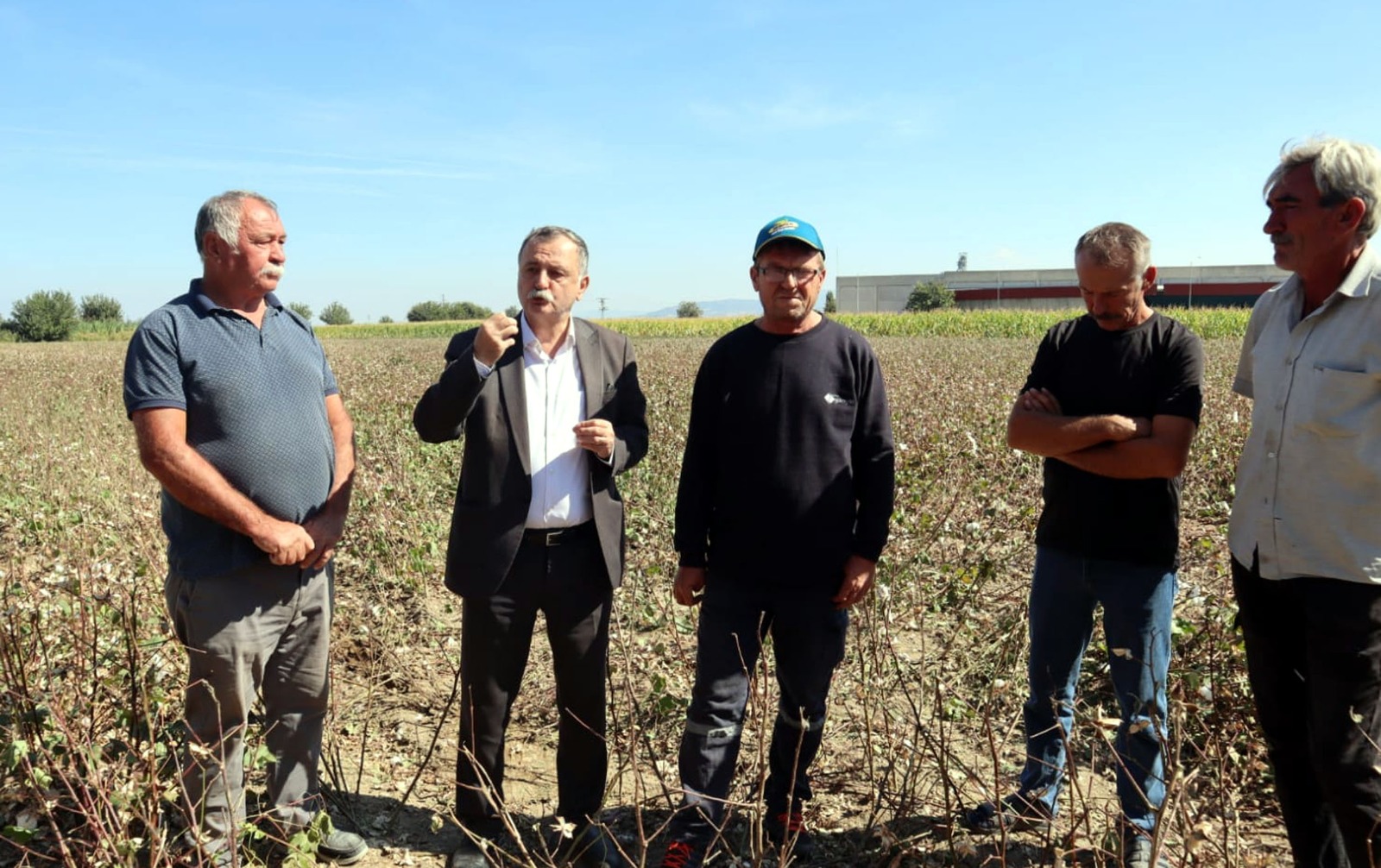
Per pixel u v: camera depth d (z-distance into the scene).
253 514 2.66
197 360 2.66
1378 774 2.34
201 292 2.77
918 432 7.82
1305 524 2.40
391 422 10.01
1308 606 2.41
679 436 8.52
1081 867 2.88
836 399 2.91
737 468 2.95
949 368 17.05
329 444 3.02
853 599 2.97
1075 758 3.66
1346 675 2.35
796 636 2.97
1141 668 2.88
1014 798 3.06
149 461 2.58
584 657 3.04
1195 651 3.81
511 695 3.06
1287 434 2.44
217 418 2.70
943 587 4.93
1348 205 2.29
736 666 2.96
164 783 2.65
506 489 2.93
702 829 2.88
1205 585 4.87
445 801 3.44
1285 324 2.54
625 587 5.25
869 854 2.99
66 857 2.46
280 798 3.01
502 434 2.94
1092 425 2.78
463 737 3.07
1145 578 2.87
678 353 23.78
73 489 7.01
